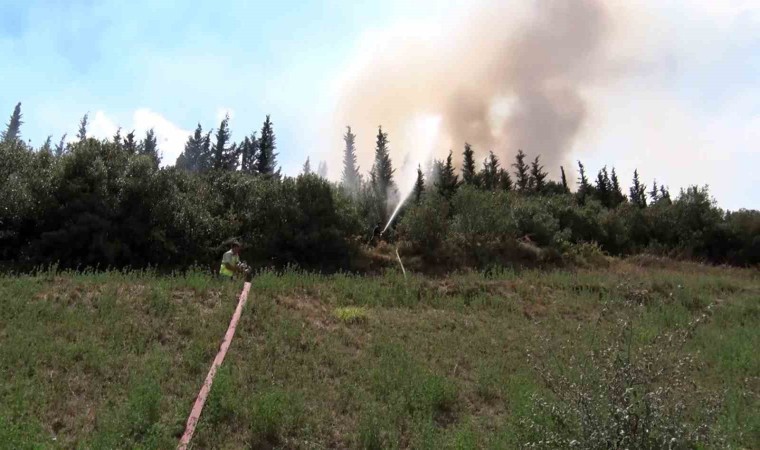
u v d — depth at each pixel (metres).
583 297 14.19
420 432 6.29
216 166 50.53
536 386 7.54
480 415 7.25
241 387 7.09
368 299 12.47
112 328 8.44
